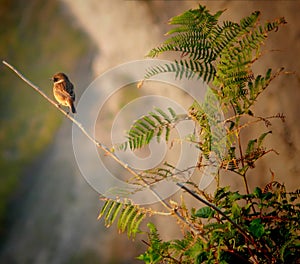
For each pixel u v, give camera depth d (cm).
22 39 1781
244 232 504
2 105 1717
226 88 580
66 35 1673
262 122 881
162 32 1280
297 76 857
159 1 1282
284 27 886
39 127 1631
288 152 853
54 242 1360
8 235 1440
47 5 1789
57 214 1415
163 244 554
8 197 1530
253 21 597
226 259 518
